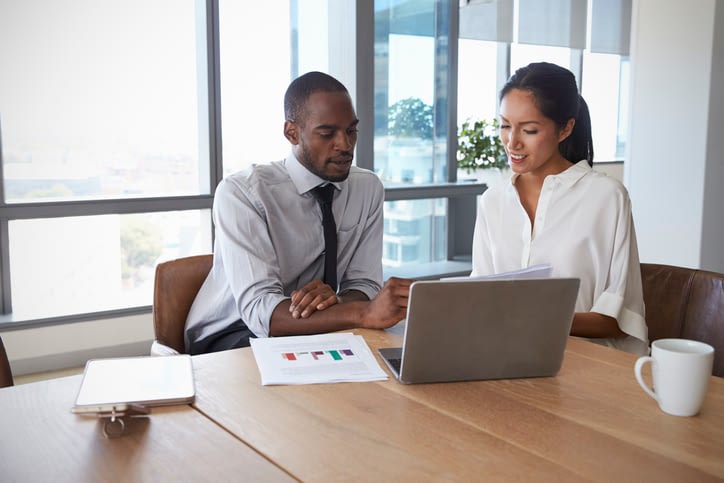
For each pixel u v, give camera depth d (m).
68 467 0.94
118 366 1.30
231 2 4.14
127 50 3.83
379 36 4.74
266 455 0.97
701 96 3.95
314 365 1.35
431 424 1.08
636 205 4.30
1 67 3.51
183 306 2.05
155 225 4.05
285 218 2.08
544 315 1.27
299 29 4.45
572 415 1.12
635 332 1.73
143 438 1.03
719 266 4.13
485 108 6.21
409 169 5.05
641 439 1.03
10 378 1.52
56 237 3.77
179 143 4.07
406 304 1.58
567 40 6.82
